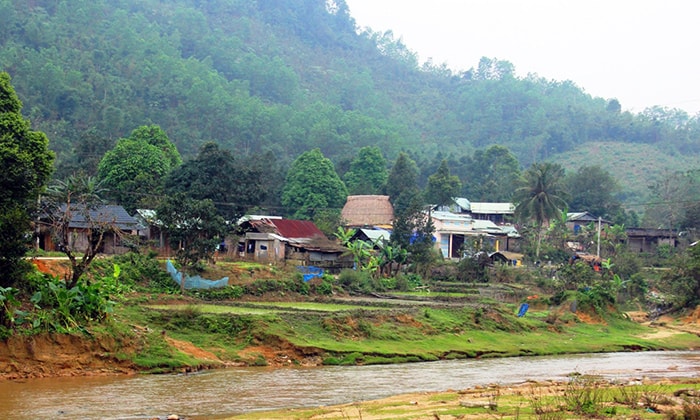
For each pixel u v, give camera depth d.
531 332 57.69
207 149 77.50
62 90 145.88
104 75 168.62
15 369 32.44
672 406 26.45
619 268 89.75
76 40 185.25
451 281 81.75
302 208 104.50
